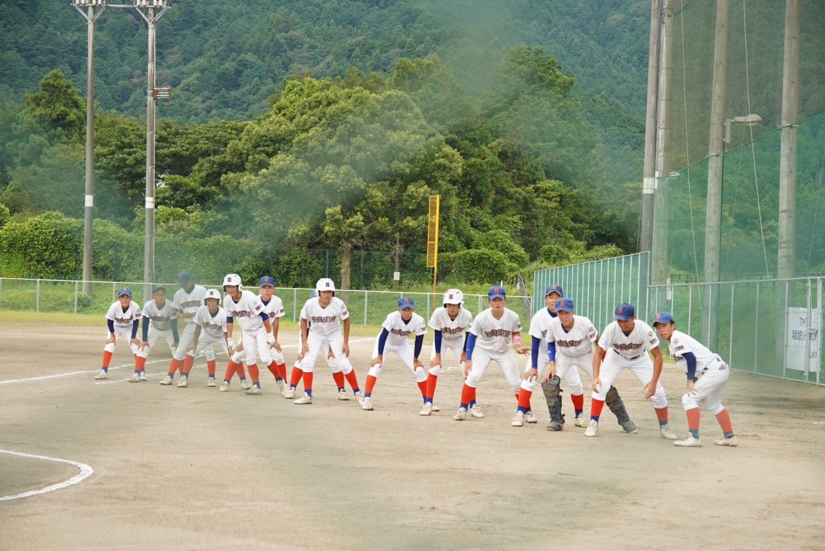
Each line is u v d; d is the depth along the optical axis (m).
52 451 9.57
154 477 8.22
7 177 70.38
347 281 51.28
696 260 25.39
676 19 28.17
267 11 171.38
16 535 6.17
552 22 140.00
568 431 11.62
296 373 14.68
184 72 149.25
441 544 6.02
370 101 50.56
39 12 151.88
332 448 9.91
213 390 15.88
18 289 44.28
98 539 6.08
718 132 23.66
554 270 44.91
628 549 5.93
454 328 13.23
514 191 67.19
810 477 8.52
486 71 83.44
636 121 94.94
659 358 10.91
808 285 17.83
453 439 10.70
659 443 10.62
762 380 19.16
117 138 70.62
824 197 17.98
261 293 15.20
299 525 6.51
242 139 56.75
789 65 19.66
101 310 43.16
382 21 157.75
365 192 50.22
